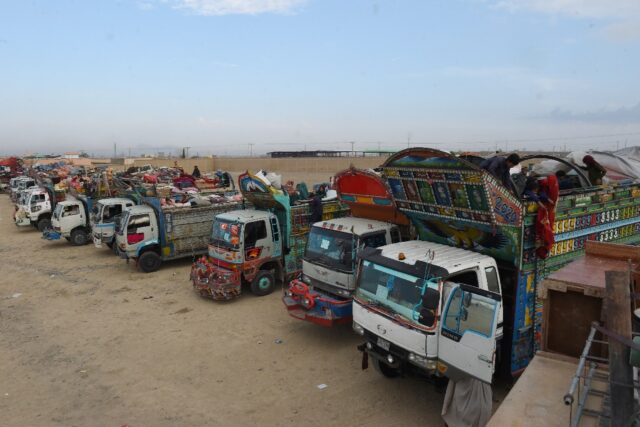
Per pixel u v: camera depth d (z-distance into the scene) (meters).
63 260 17.81
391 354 6.66
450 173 7.06
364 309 7.10
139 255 15.41
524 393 4.46
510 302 7.10
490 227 6.92
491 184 6.59
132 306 12.05
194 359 8.78
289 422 6.61
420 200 8.07
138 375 8.17
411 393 7.39
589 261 6.00
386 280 6.87
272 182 12.73
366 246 9.22
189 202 17.14
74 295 13.12
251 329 10.22
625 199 9.15
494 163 7.16
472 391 5.71
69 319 11.16
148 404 7.18
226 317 11.00
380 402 7.11
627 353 3.22
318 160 66.94
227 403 7.16
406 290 6.50
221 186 25.88
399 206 8.68
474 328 5.61
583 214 8.02
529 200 7.00
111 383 7.89
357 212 10.88
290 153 76.69
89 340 9.81
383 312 6.70
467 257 6.79
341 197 10.93
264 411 6.91
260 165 72.69
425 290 6.20
